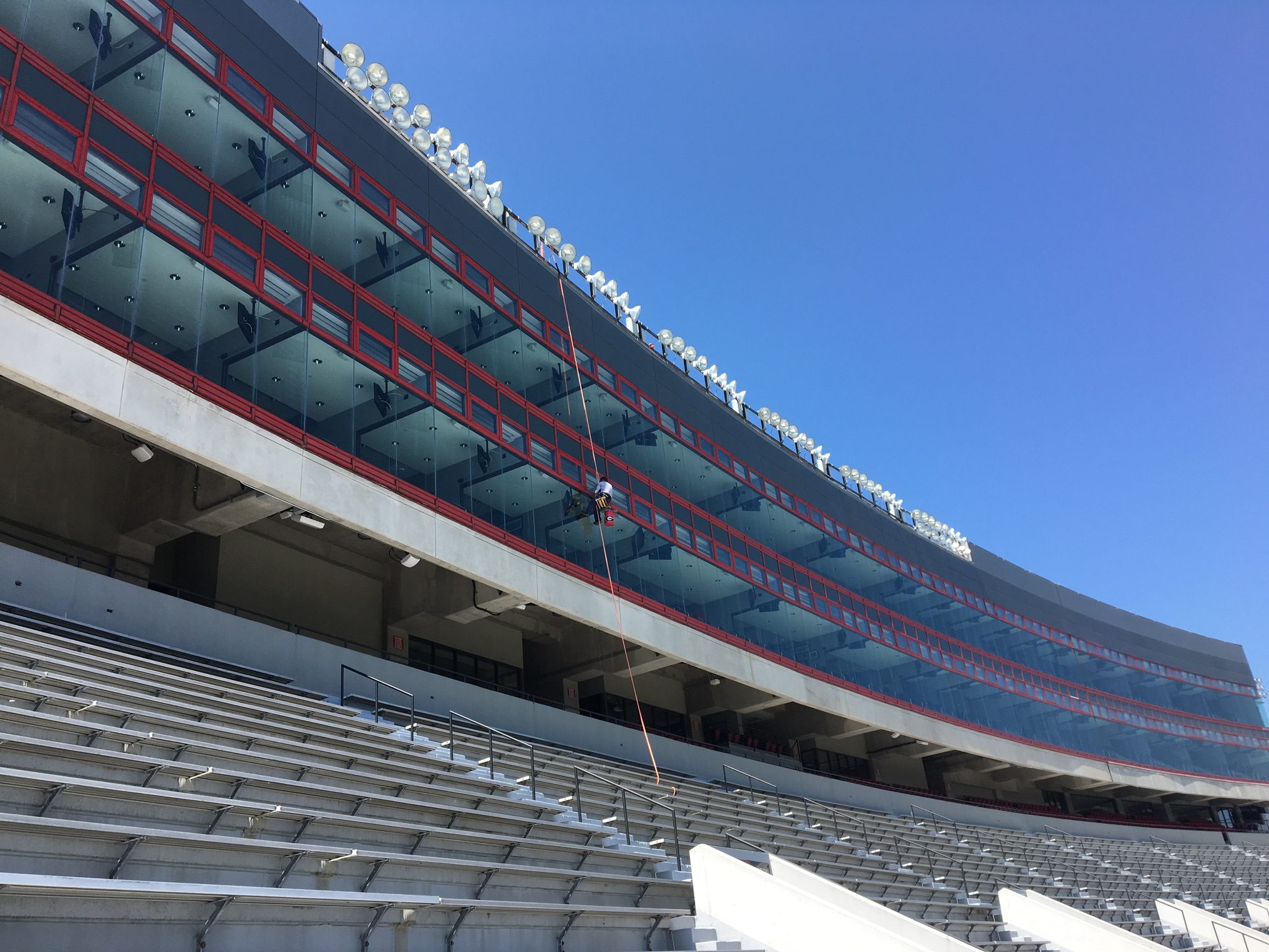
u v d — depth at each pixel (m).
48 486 19.52
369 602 26.00
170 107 19.25
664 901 13.83
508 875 11.68
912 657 43.38
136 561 20.42
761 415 42.47
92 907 7.43
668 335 37.19
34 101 16.55
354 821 10.71
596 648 30.80
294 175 21.92
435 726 20.80
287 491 18.98
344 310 21.95
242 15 21.88
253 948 8.33
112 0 18.62
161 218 18.22
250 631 19.08
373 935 9.30
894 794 39.12
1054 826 47.97
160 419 16.94
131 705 12.22
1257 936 25.58
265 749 12.83
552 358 28.98
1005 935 21.08
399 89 26.17
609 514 27.95
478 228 27.95
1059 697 53.97
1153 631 66.00
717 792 26.94
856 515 44.34
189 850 8.70
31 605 15.79
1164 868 43.00
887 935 11.85
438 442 23.41
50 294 15.76
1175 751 61.00
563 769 21.31
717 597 32.44
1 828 7.61
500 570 23.92
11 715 9.44
